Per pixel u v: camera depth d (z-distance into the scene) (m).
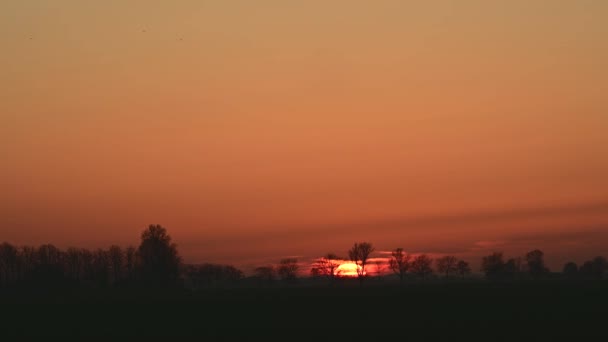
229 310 90.44
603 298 97.19
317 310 86.88
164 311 91.69
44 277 142.75
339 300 102.06
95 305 104.88
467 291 117.44
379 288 143.75
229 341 60.62
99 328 73.25
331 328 67.62
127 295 132.62
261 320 76.88
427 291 121.69
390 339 59.31
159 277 145.00
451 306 88.00
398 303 94.12
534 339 57.28
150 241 147.12
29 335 68.38
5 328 74.75
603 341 55.88
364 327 67.81
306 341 59.56
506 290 119.69
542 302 91.06
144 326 74.06
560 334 59.75
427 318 74.69
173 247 148.50
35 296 132.25
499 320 71.06
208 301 108.12
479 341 56.94
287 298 110.06
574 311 78.94
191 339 62.62
